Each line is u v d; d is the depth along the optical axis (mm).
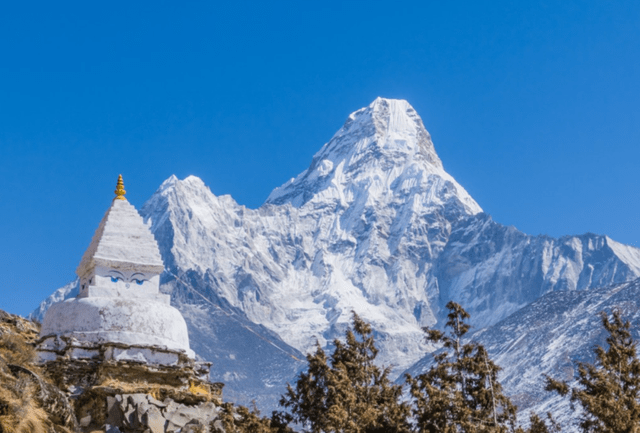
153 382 74250
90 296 77500
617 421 72312
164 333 76562
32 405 60188
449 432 76875
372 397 84312
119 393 70625
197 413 72562
